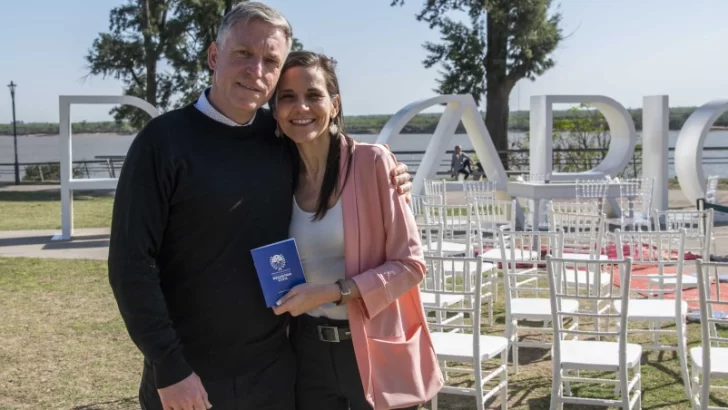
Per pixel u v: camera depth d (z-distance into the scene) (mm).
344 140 2748
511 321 5137
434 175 13297
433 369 2791
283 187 2652
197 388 2428
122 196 2418
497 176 13109
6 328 6492
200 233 2494
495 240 8234
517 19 25328
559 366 4047
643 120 14094
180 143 2461
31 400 4809
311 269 2721
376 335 2703
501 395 4402
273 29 2500
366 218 2709
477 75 26125
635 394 4246
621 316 3920
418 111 12867
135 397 4859
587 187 10711
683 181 14062
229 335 2574
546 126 13078
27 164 27328
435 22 26594
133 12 25172
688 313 6535
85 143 90938
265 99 2523
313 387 2812
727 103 13469
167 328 2412
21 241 11984
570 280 6180
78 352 5805
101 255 10445
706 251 5754
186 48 25094
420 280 2721
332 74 2689
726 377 3729
